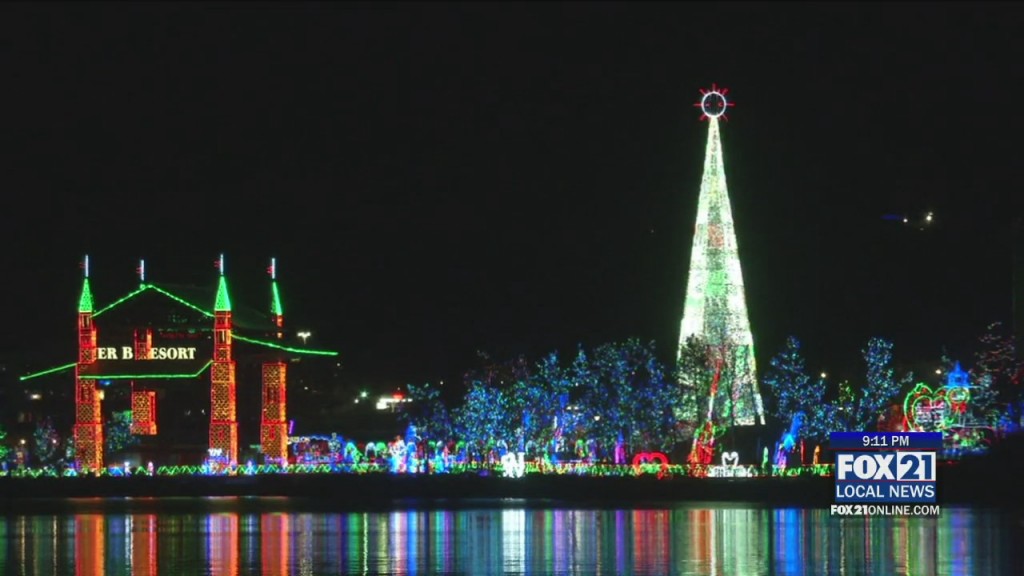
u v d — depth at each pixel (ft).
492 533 399.44
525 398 632.38
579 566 327.67
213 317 585.63
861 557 334.65
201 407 655.76
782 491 528.63
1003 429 512.63
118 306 585.22
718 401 596.29
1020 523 406.62
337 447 638.12
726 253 602.44
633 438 621.31
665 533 392.88
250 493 569.64
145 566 334.44
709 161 605.73
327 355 600.39
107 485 567.18
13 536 402.93
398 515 472.03
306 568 328.08
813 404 595.88
